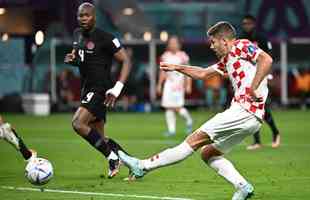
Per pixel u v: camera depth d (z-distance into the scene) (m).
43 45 78.38
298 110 80.69
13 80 78.94
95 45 29.25
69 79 79.56
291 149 41.28
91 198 24.81
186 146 23.50
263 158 36.84
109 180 29.08
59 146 43.62
